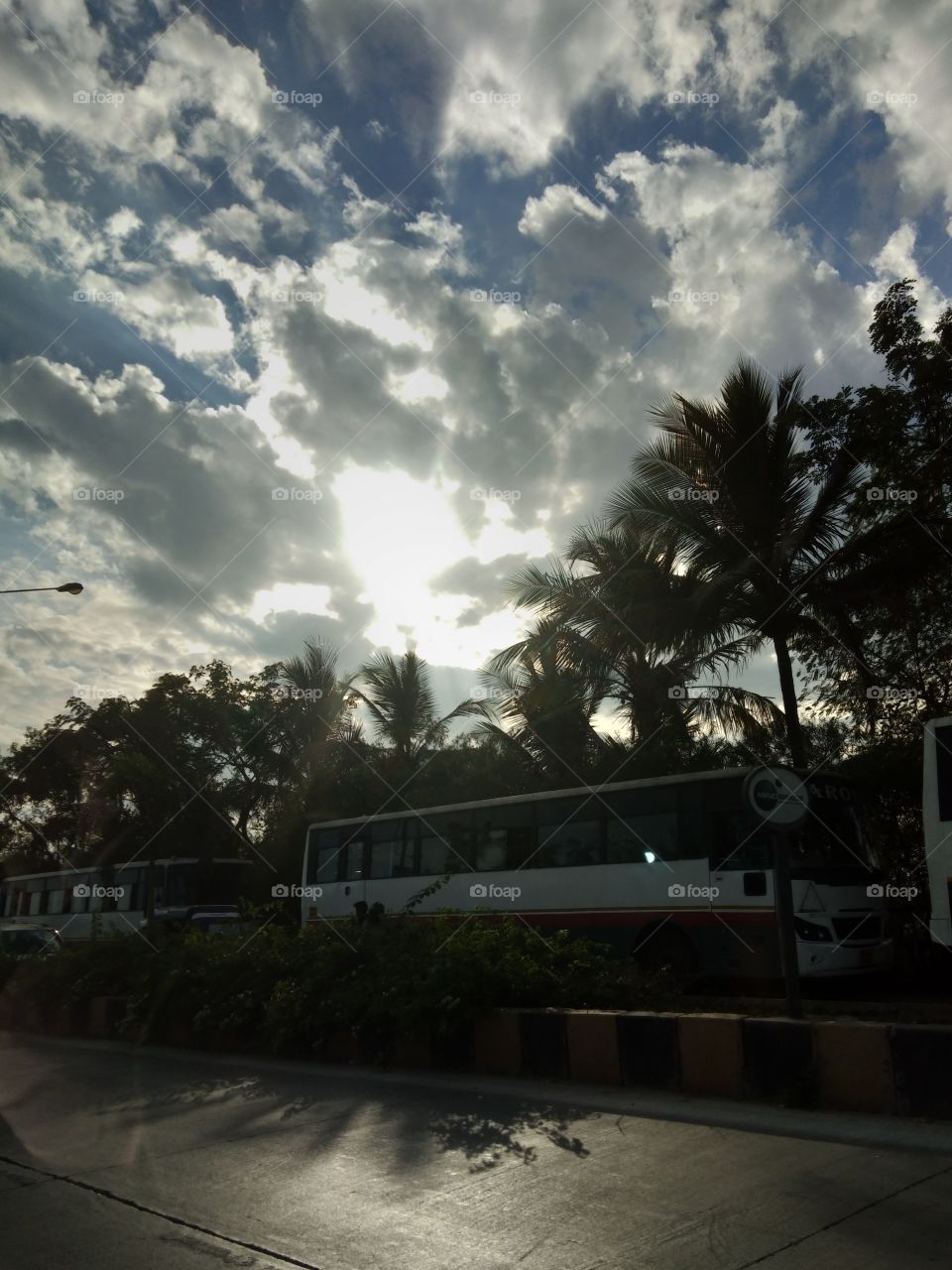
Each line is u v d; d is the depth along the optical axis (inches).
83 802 1282.0
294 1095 321.1
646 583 676.7
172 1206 212.8
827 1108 248.7
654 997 378.3
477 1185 212.5
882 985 542.6
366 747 1207.6
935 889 432.8
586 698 843.4
